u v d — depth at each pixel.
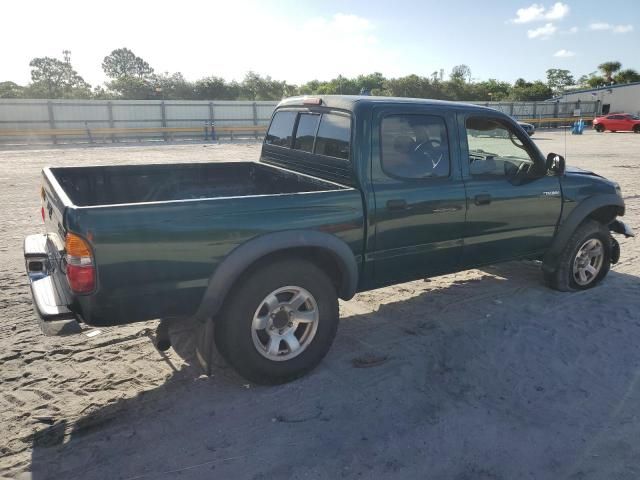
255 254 3.14
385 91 56.81
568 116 46.72
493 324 4.48
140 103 28.42
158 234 2.88
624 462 2.79
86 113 27.17
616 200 5.15
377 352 3.97
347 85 62.44
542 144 25.66
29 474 2.63
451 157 4.08
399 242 3.85
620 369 3.77
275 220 3.23
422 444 2.91
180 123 29.81
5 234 7.12
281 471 2.68
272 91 62.56
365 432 3.01
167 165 4.63
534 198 4.58
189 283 3.03
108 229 2.76
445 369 3.74
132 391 3.39
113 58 102.94
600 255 5.34
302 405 3.27
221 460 2.76
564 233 4.94
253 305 3.25
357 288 3.82
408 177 3.85
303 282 3.40
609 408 3.29
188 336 4.12
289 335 3.46
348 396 3.37
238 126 31.41
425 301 5.00
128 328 4.30
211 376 3.58
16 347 3.92
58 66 85.31
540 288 5.36
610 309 4.82
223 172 4.93
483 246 4.40
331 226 3.46
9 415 3.10
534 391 3.47
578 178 4.95
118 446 2.85
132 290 2.88
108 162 16.06
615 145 25.00
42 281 3.29
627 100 48.38
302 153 4.33
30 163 15.70
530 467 2.75
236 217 3.10
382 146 3.72
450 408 3.26
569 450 2.88
